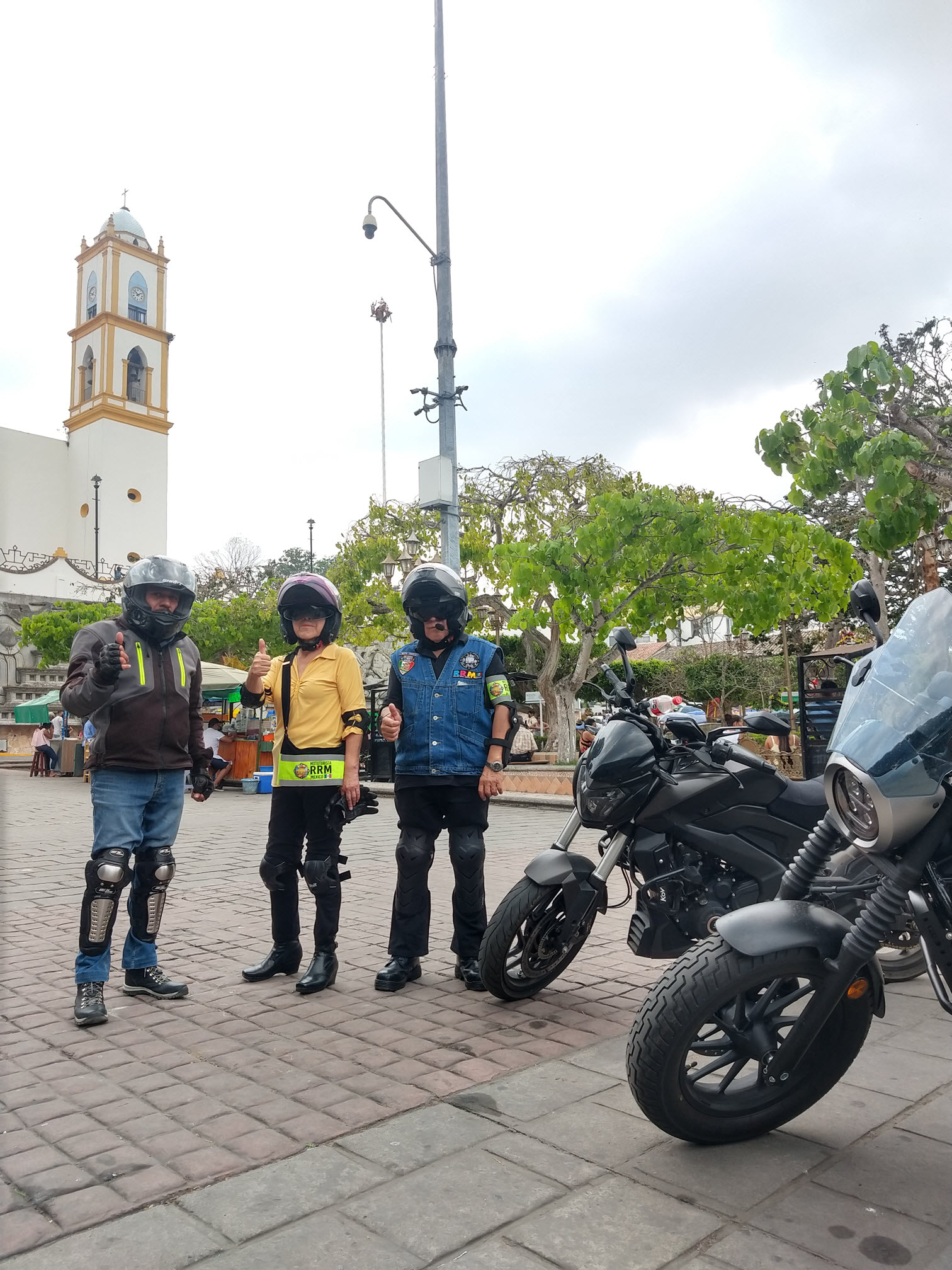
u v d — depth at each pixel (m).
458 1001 4.07
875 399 8.18
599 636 15.33
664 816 3.59
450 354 11.80
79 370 63.59
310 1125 2.80
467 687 4.36
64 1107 2.96
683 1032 2.51
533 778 13.44
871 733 2.43
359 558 19.75
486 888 6.78
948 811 2.43
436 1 12.29
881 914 2.47
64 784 19.80
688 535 13.40
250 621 28.50
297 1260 2.11
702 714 4.40
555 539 14.74
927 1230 2.21
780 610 14.02
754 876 3.59
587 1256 2.11
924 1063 3.26
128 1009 3.99
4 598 39.44
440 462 11.23
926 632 2.55
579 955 4.82
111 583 44.97
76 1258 2.12
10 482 59.59
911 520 7.85
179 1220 2.28
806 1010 2.59
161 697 4.14
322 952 4.30
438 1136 2.71
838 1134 2.73
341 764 4.31
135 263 63.53
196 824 11.25
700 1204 2.34
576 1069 3.24
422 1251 2.13
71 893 6.83
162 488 62.59
